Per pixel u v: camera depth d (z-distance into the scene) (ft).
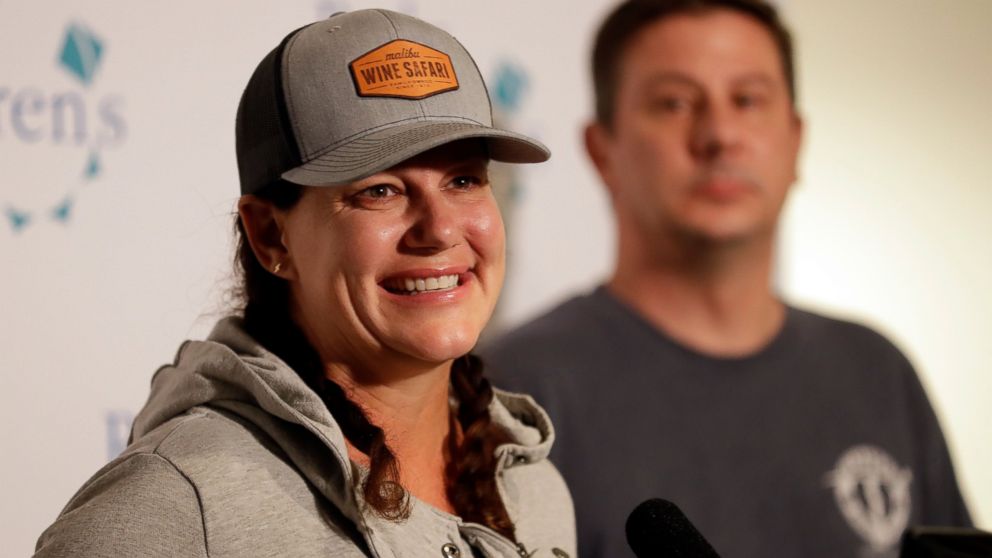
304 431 12.54
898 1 30.68
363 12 13.39
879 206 30.27
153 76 21.20
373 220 12.55
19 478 20.33
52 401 20.53
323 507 12.41
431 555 12.78
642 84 25.58
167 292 21.22
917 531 12.21
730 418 25.21
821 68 29.89
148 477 11.48
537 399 23.86
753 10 26.09
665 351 25.16
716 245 25.34
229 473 11.91
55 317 20.54
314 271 12.96
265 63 13.21
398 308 12.75
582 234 25.32
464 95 13.15
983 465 30.89
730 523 24.64
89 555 10.69
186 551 11.17
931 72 30.91
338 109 12.53
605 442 24.25
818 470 25.57
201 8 21.61
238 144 13.55
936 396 30.53
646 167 25.48
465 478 14.46
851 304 29.81
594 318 24.97
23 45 20.25
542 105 24.95
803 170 29.63
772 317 26.35
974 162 31.14
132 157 21.04
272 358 12.89
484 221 13.24
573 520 16.31
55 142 20.53
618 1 25.91
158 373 14.40
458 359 15.31
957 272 30.81
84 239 20.71
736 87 25.61
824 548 25.21
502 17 24.54
